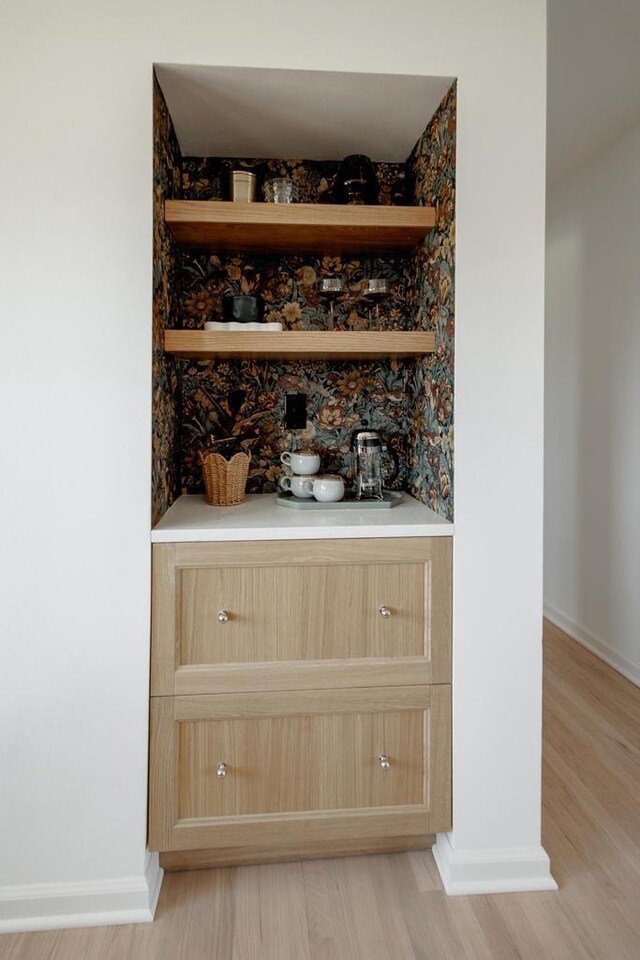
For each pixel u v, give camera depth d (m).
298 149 2.04
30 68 1.50
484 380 1.64
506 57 1.62
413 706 1.69
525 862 1.70
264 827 1.67
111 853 1.60
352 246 2.02
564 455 3.70
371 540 1.65
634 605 3.02
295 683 1.65
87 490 1.56
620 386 3.11
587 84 2.49
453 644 1.68
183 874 1.73
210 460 1.93
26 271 1.52
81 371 1.54
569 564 3.67
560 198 3.68
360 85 1.65
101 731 1.59
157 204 1.62
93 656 1.58
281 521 1.71
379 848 1.81
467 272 1.62
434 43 1.60
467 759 1.70
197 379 2.16
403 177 2.16
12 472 1.54
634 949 1.50
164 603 1.60
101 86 1.52
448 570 1.67
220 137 1.95
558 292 3.74
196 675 1.62
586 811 2.03
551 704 2.78
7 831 1.58
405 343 1.77
